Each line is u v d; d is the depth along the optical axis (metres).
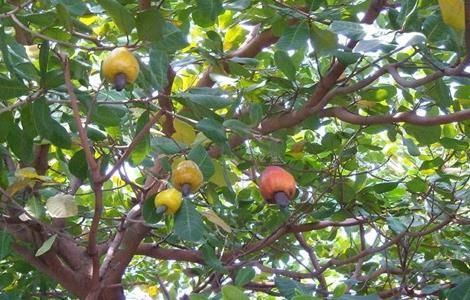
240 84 3.09
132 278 4.32
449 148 3.03
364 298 2.06
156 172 2.65
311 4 2.39
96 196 1.96
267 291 3.56
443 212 3.10
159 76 2.09
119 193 3.64
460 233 3.69
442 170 3.40
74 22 2.31
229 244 3.53
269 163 2.93
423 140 3.00
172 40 1.98
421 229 3.29
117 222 3.55
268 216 3.72
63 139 2.21
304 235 4.50
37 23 2.20
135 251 2.99
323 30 2.34
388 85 2.98
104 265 2.71
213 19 2.38
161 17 1.83
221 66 2.96
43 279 3.47
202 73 3.58
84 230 3.51
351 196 3.19
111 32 3.01
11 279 3.37
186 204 2.06
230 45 3.59
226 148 2.16
